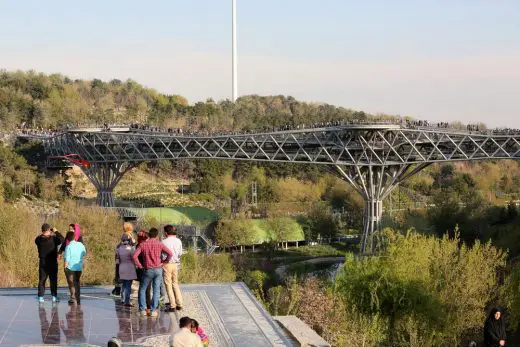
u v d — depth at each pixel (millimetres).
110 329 22156
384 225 120062
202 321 23594
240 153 129250
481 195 163500
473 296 55688
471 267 55156
